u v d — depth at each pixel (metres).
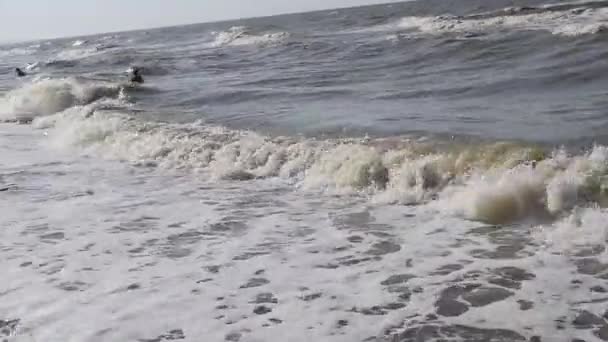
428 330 3.70
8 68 37.16
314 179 7.46
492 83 12.65
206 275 4.75
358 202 6.57
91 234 5.93
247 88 16.30
